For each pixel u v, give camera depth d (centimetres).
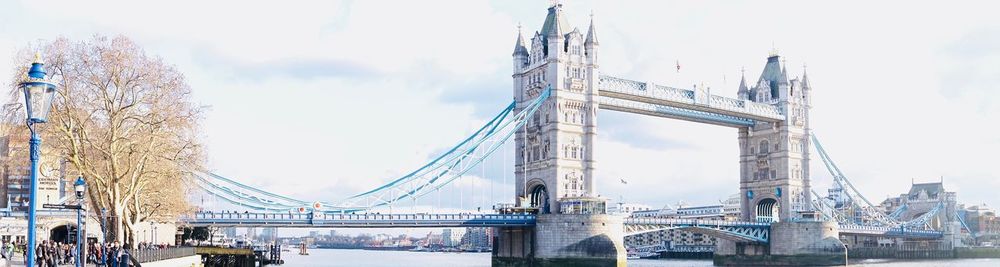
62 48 8350
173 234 14938
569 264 15525
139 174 8619
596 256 15388
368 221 14575
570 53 16850
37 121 2594
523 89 17650
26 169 8462
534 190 17350
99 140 8519
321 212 14212
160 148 8738
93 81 8406
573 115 16712
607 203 16300
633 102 17838
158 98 8669
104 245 6631
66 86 8294
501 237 17375
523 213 16338
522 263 16550
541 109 16912
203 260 12938
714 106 18925
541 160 16788
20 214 12306
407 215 14900
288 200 14538
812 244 19900
